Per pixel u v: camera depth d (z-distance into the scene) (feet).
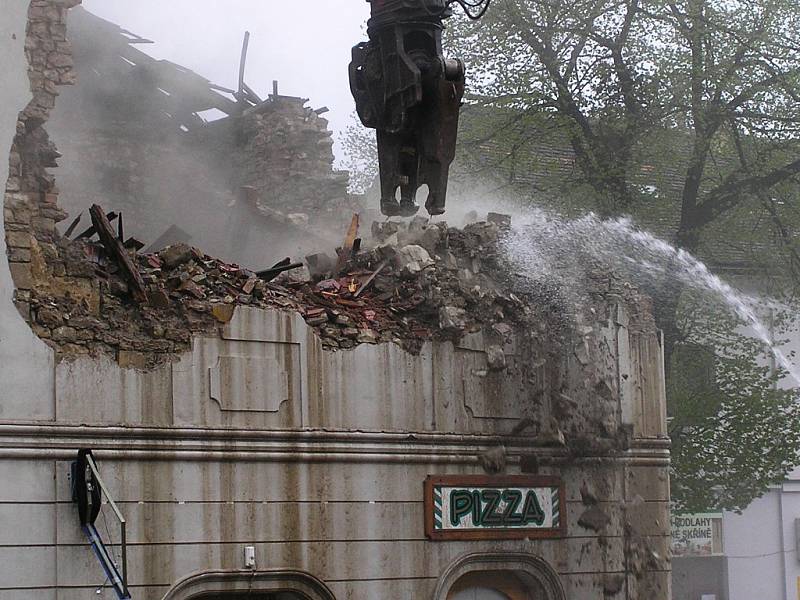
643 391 85.66
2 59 66.74
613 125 116.26
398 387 75.61
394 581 74.08
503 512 78.23
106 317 67.97
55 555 64.18
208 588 68.64
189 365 69.05
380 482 74.28
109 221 71.36
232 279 73.10
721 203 116.88
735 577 137.49
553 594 79.82
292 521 71.10
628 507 83.56
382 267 80.23
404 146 80.18
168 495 67.51
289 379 72.08
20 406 64.34
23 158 67.72
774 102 118.42
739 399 116.78
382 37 78.79
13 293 65.21
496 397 79.05
